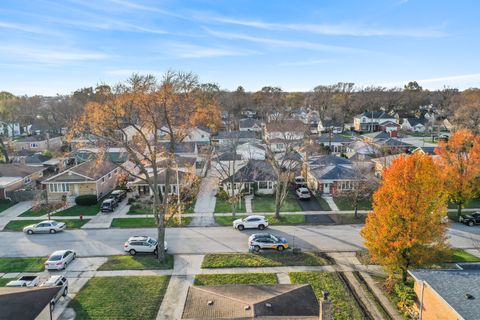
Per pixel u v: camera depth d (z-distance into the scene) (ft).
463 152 117.91
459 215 123.13
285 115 220.43
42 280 84.53
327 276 85.81
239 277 85.76
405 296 73.36
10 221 127.75
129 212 135.33
